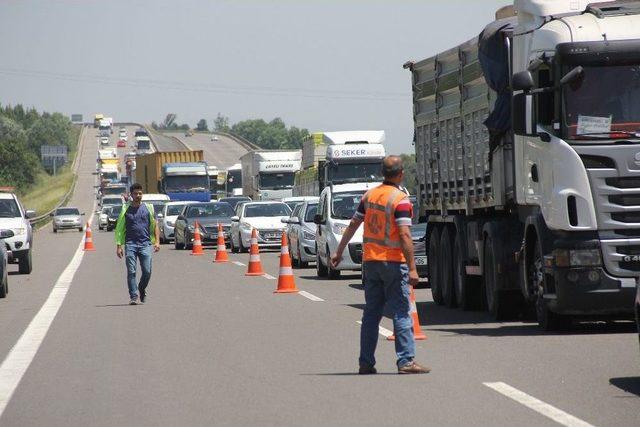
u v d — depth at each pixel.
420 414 18.27
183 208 98.56
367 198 23.03
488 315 36.16
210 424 17.77
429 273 42.47
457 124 38.34
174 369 24.11
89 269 65.00
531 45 30.81
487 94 34.66
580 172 28.62
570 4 30.84
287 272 45.69
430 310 38.75
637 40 28.81
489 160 34.38
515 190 32.16
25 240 60.41
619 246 28.73
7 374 23.78
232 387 21.53
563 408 18.50
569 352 25.59
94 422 18.16
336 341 28.80
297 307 38.88
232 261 72.12
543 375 22.17
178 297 43.81
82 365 25.00
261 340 29.25
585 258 28.67
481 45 33.53
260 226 82.94
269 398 20.19
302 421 17.88
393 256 22.73
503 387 20.80
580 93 28.83
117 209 154.88
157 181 142.88
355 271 61.69
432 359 24.91
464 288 37.69
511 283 33.47
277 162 120.31
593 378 21.64
